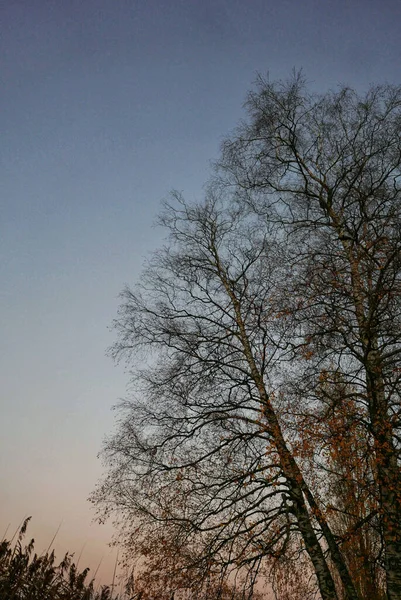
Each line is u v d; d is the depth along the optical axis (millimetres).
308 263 11328
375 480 9430
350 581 10398
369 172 12438
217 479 12062
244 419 12023
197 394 13094
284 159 14414
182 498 11891
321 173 13578
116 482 12445
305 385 10758
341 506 11539
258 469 11297
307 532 11078
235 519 11078
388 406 9898
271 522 11328
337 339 11055
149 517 12000
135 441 12867
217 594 11039
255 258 14180
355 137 12867
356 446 9500
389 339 10781
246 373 12875
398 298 10125
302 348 10961
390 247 10406
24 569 12797
